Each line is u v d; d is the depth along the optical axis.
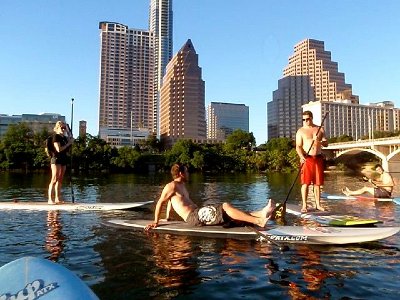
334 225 7.34
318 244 6.24
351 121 125.44
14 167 67.62
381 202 12.81
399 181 37.12
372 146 68.38
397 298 4.06
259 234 6.35
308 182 8.80
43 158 64.88
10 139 70.31
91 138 78.56
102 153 75.12
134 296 4.09
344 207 11.46
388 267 5.09
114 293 4.18
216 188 24.86
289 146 101.69
